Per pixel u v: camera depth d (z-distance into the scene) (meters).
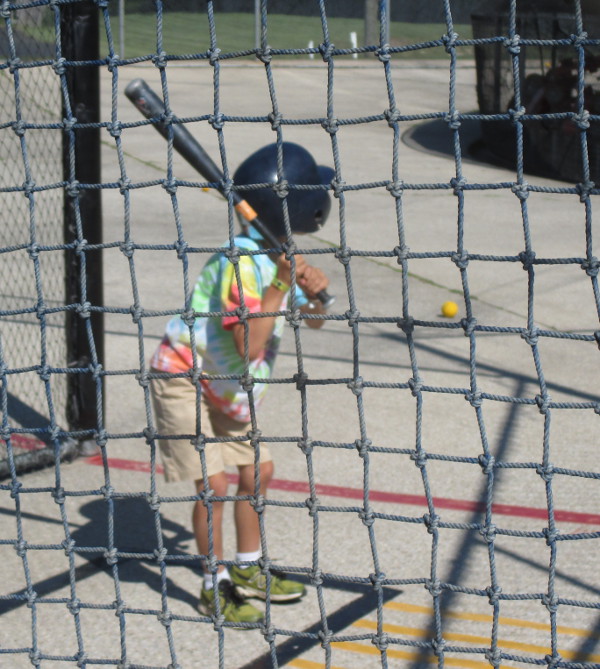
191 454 6.56
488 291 15.08
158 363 6.63
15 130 4.84
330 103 4.23
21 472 8.96
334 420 10.16
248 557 6.79
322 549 7.48
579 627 6.44
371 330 13.19
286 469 8.96
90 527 7.95
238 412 6.60
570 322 13.72
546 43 3.90
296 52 4.25
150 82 37.12
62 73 4.69
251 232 6.43
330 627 6.51
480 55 26.34
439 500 8.34
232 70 41.75
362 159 25.73
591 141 22.19
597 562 7.28
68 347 9.20
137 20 47.84
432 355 12.23
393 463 9.09
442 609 6.68
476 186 4.07
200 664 6.14
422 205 20.78
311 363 11.87
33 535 7.83
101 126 4.66
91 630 6.51
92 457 9.34
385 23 4.09
